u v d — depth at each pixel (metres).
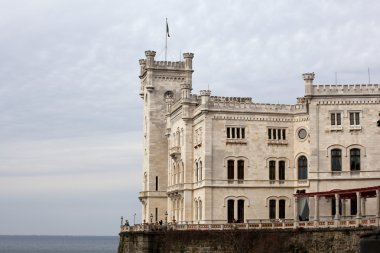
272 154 103.31
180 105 113.81
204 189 100.56
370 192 78.50
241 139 102.62
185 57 134.62
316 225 79.12
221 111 102.25
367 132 94.81
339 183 94.50
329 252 75.50
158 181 131.00
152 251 97.00
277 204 102.25
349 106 95.75
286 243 80.56
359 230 72.38
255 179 102.19
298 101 108.88
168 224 102.38
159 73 133.38
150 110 132.50
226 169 101.62
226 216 100.56
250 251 84.12
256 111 103.44
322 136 96.00
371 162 94.25
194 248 89.62
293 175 103.25
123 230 112.44
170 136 125.25
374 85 95.25
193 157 109.56
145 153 136.00
